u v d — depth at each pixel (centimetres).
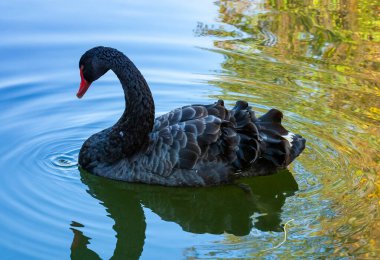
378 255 610
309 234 655
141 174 747
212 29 1133
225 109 749
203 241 663
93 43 1055
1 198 714
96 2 1215
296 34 1126
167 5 1216
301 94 946
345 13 1208
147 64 1023
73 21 1127
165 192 749
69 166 792
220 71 1009
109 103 941
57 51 1032
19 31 1083
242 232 684
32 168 779
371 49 1072
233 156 737
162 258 628
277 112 763
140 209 741
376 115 888
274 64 1029
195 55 1048
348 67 1019
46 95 934
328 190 729
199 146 729
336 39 1108
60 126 873
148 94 753
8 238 646
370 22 1167
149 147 748
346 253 616
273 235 668
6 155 797
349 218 674
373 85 965
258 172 761
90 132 867
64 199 725
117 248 653
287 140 747
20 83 952
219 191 753
